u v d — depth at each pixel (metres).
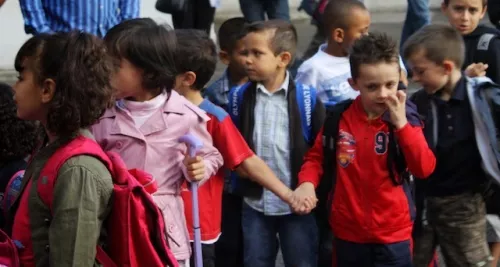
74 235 2.72
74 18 5.57
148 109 3.55
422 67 4.32
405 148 4.03
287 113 4.51
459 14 5.26
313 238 4.59
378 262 4.24
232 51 5.09
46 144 3.10
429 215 4.50
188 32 4.26
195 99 4.20
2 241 2.93
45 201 2.79
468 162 4.34
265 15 10.23
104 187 2.81
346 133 4.21
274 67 4.50
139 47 3.40
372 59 4.01
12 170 3.82
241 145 4.16
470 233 4.41
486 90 4.27
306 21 13.89
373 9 15.12
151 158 3.52
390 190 4.17
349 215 4.23
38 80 2.86
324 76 5.22
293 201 4.18
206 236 4.15
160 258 2.95
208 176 3.75
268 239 4.55
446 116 4.34
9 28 9.77
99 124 3.54
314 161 4.36
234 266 4.71
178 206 3.61
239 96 4.58
